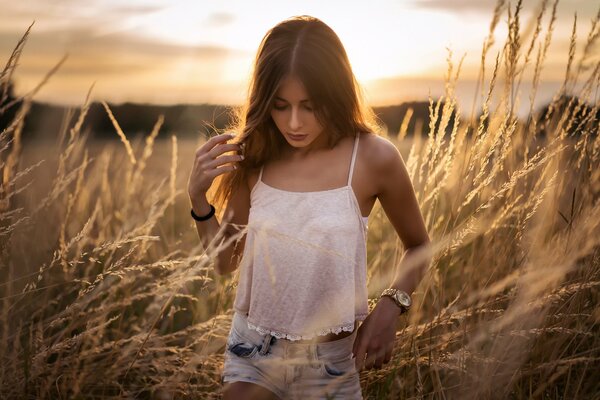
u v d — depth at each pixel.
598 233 2.06
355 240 1.66
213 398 1.87
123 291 2.21
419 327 2.00
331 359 1.66
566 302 1.97
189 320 2.44
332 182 1.68
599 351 1.97
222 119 2.18
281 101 1.63
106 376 1.76
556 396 1.91
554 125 2.27
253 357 1.68
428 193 2.20
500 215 2.08
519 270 1.99
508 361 1.81
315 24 1.67
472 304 1.97
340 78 1.64
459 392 1.83
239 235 1.55
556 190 2.17
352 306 1.64
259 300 1.67
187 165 2.72
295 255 1.63
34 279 1.91
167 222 3.04
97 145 2.54
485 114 2.06
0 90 1.67
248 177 1.83
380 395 1.96
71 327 1.75
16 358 1.68
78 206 2.41
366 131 1.75
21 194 2.00
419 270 1.76
